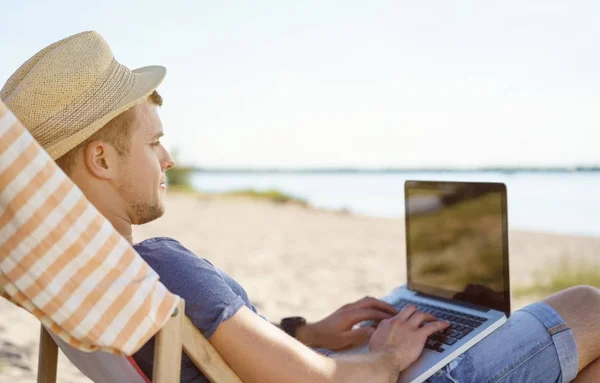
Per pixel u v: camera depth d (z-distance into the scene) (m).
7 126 1.14
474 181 2.10
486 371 1.69
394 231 14.66
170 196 26.03
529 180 48.69
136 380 1.42
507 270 1.96
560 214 22.34
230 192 29.20
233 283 1.67
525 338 1.76
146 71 1.70
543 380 1.75
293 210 22.27
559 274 7.32
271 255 9.00
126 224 1.57
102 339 1.17
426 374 1.65
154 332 1.21
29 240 1.15
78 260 1.17
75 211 1.17
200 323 1.40
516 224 18.80
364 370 1.51
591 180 47.00
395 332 1.72
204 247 9.61
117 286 1.19
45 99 1.45
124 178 1.53
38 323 3.95
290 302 5.56
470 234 2.12
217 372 1.32
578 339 1.79
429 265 2.33
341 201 33.53
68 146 1.46
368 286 6.62
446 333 1.82
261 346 1.39
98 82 1.48
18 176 1.13
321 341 2.12
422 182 2.38
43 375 1.73
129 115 1.52
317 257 8.98
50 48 1.55
